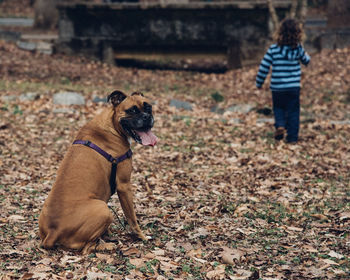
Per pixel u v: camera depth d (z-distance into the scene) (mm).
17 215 5285
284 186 6758
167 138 9469
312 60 15570
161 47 16828
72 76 14820
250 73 15398
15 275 3770
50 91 12664
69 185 4223
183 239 4812
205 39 16328
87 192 4258
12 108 10844
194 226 5195
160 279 3838
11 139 8852
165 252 4426
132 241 4676
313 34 16406
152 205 5918
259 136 9680
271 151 8672
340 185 6824
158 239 4754
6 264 4004
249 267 4164
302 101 12742
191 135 9742
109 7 16516
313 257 4355
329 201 6094
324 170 7531
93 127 4570
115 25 16828
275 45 9055
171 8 16156
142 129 4508
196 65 17391
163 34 16594
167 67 17172
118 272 3941
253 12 15781
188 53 16750
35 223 5129
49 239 4074
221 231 5074
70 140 9047
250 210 5766
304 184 6848
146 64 17453
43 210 4203
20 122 9922
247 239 4840
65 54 17281
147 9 16359
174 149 8750
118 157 4512
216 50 16547
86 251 4180
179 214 5535
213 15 16094
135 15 16609
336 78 13984
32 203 5816
